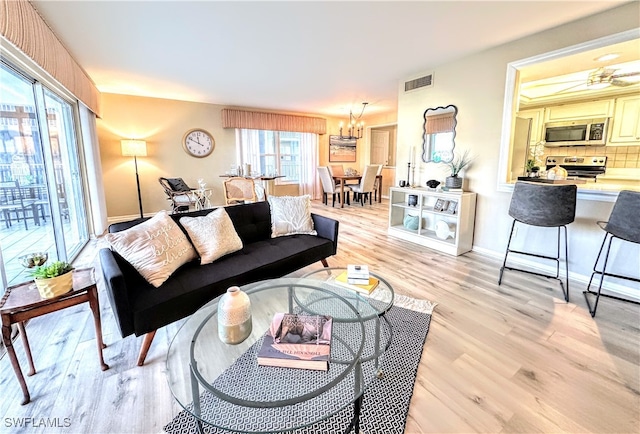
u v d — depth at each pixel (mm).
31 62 2354
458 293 2492
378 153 8664
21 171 2432
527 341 1844
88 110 4152
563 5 2266
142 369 1615
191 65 3639
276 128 6887
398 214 4434
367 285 1842
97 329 1578
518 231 3127
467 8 2303
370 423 1289
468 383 1508
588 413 1334
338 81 4406
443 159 3750
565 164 4762
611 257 2533
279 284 1992
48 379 1526
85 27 2561
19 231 2398
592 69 3023
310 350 1210
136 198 5566
